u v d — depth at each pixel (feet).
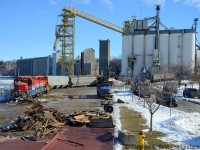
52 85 224.53
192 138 67.10
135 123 84.43
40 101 143.95
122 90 205.57
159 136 68.85
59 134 64.85
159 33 357.20
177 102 147.54
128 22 370.12
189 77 263.49
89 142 60.44
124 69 364.17
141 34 359.05
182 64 314.35
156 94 133.18
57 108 120.26
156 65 342.23
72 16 298.76
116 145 59.57
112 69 454.40
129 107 121.08
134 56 359.05
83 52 367.45
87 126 77.77
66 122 80.94
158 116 98.84
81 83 253.44
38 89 168.14
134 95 174.40
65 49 304.30
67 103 138.31
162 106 125.18
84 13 312.09
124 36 364.58
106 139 63.00
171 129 76.95
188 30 350.23
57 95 178.60
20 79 152.97
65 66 306.35
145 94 130.31
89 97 166.81
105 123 76.95
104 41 357.61
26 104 135.54
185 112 113.60
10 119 92.94
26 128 73.87
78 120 79.00
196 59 349.41
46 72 394.11
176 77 269.44
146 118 93.71
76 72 388.98
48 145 55.36
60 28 301.84
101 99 156.04
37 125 74.69
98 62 380.99
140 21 360.28
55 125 75.46
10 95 149.79
